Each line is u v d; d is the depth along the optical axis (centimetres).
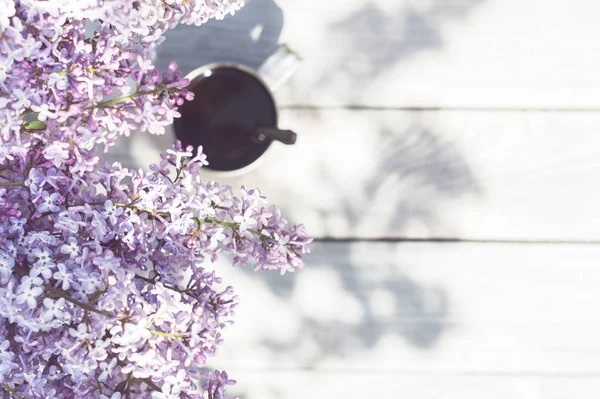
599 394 139
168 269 118
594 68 136
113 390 117
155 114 117
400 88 136
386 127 136
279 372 138
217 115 132
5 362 113
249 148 133
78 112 112
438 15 135
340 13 135
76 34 114
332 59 135
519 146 137
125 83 116
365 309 138
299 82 135
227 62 130
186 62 134
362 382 138
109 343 114
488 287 138
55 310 112
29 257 114
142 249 117
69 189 115
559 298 139
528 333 139
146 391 118
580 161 137
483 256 138
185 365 115
